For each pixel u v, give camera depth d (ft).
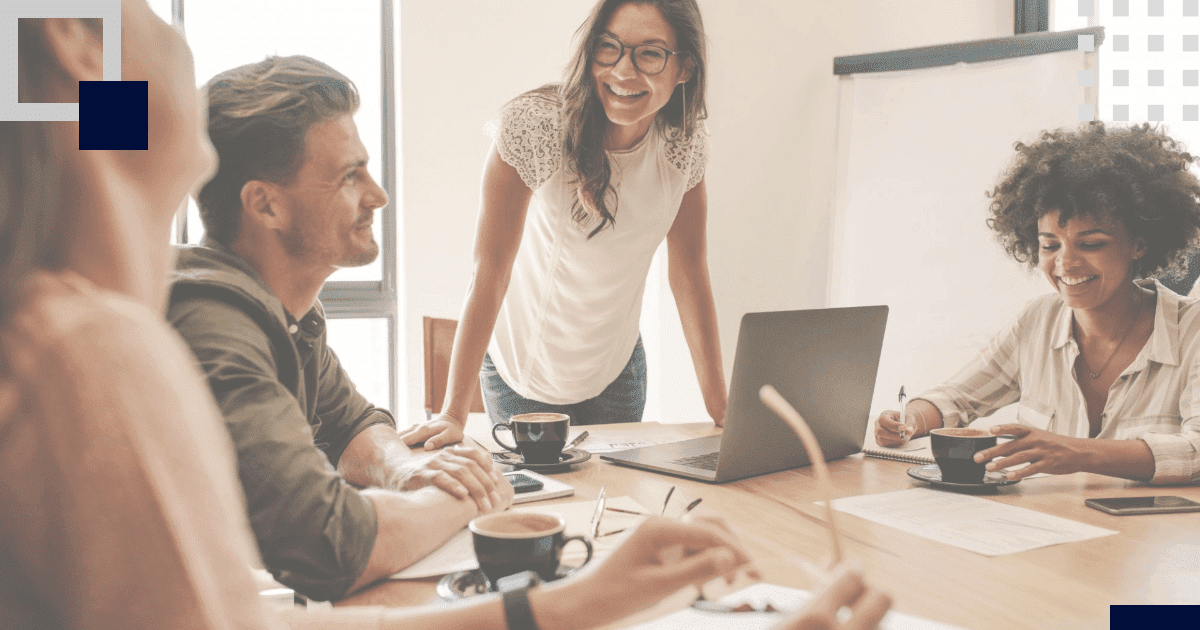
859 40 11.63
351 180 3.55
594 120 5.84
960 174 10.32
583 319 6.72
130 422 1.05
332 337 11.98
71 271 1.14
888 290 10.71
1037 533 3.40
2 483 1.02
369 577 2.92
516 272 6.88
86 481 1.02
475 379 5.70
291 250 3.55
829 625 1.54
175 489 1.08
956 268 10.34
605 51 5.62
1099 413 5.44
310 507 2.79
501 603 2.19
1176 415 4.94
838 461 4.94
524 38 11.72
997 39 10.14
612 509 3.75
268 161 3.35
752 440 4.34
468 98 11.57
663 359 11.87
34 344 1.04
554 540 2.75
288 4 11.47
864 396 4.98
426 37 11.35
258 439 2.83
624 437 5.66
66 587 1.03
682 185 6.36
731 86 11.25
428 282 11.59
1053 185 5.25
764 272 11.59
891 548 3.22
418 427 5.16
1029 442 4.22
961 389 5.79
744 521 3.60
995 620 2.50
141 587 1.04
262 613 1.21
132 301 1.16
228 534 1.17
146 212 1.25
